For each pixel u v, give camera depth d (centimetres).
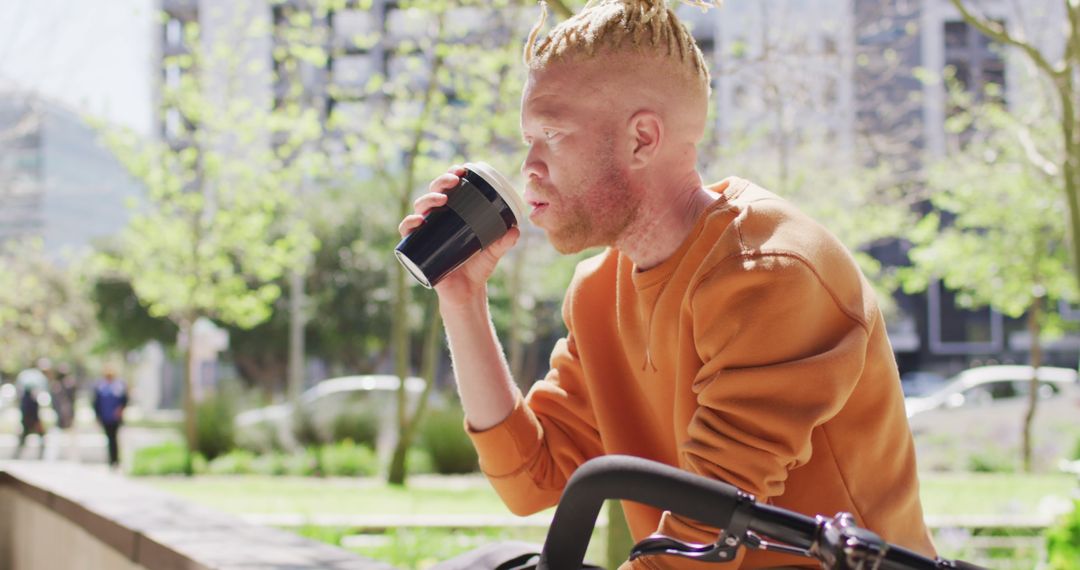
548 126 137
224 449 1611
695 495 96
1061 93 562
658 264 142
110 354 3684
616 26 135
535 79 139
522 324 2942
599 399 159
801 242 129
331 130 1404
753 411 122
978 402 1620
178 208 1741
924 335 3931
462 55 1214
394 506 889
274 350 3128
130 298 3066
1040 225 1683
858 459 134
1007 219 1712
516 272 1584
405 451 1225
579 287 161
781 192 1438
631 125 135
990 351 3897
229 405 1683
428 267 151
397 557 609
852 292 132
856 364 127
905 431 141
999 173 1641
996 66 2191
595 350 159
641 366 150
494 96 1220
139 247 1756
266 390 3247
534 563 133
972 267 1750
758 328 125
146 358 4234
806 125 1566
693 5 147
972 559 638
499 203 151
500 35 1191
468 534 702
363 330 3039
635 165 136
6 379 3725
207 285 1720
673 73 136
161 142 1716
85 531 362
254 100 1717
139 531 302
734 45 1236
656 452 155
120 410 1684
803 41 958
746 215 133
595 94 135
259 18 1630
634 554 103
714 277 130
